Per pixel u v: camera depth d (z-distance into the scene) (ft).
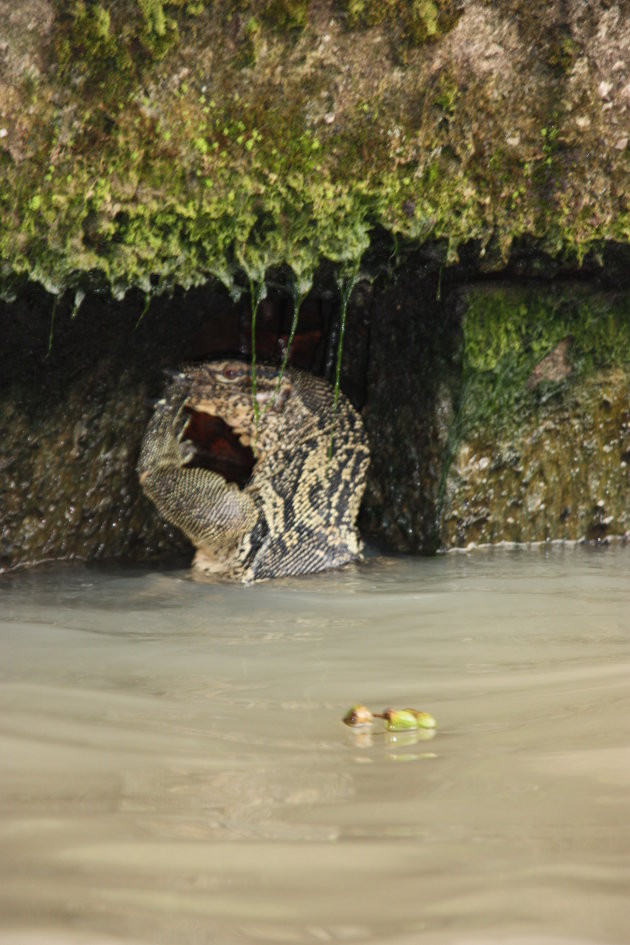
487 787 24.64
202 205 45.32
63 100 41.63
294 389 59.31
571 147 51.16
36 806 23.24
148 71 42.55
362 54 45.91
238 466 65.51
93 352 58.29
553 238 52.90
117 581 56.29
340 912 17.70
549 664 38.52
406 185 48.85
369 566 60.70
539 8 48.16
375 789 24.62
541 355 62.34
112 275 45.06
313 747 28.30
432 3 45.93
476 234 51.42
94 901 18.03
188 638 43.14
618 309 62.95
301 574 58.95
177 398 57.72
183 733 29.60
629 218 53.42
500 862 19.94
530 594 52.70
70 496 61.11
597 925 17.21
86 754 27.40
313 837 21.34
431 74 47.47
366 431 65.16
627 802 23.49
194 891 18.54
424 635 43.93
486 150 49.98
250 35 43.62
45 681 35.58
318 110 46.14
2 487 57.93
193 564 60.29
